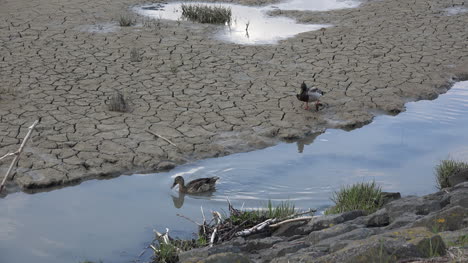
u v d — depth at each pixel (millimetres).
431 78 21641
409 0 32875
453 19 28891
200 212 13141
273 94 19984
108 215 13078
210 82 20922
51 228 12484
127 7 30906
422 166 15258
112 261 11227
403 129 17750
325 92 20203
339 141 16953
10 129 16891
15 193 14055
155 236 12180
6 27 26688
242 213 12320
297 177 14727
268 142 16797
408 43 25281
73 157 15570
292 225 11531
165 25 27688
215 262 8203
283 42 25500
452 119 18531
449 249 7707
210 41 25516
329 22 28844
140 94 19766
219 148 16281
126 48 24281
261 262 9328
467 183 12156
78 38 25438
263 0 33406
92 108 18562
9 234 12195
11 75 21125
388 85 20922
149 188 14383
